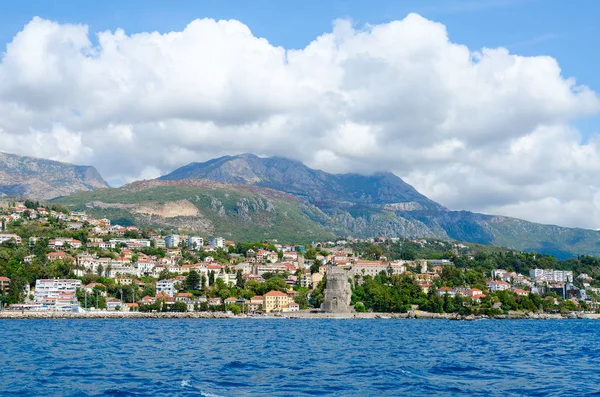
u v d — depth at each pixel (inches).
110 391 4195.4
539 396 4084.6
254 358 6245.1
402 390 4276.6
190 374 4968.0
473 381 4699.8
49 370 5246.1
